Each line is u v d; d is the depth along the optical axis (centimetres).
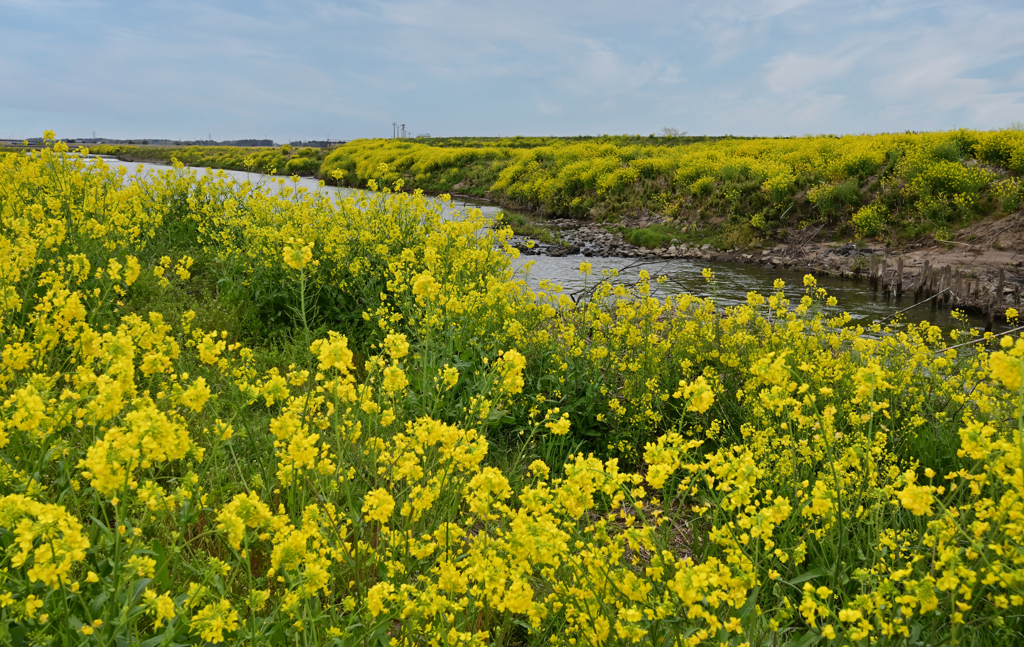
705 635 168
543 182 3322
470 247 732
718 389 452
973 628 217
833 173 2334
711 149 3456
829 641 194
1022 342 178
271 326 590
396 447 279
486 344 488
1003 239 1733
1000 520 188
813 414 345
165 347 315
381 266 657
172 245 838
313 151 6425
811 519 284
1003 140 2134
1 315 359
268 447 323
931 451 404
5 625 164
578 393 457
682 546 329
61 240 503
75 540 156
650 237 2303
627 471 430
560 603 209
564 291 1350
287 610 183
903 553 255
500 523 296
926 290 1501
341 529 241
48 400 241
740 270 1881
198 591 180
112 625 172
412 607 180
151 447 180
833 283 1708
